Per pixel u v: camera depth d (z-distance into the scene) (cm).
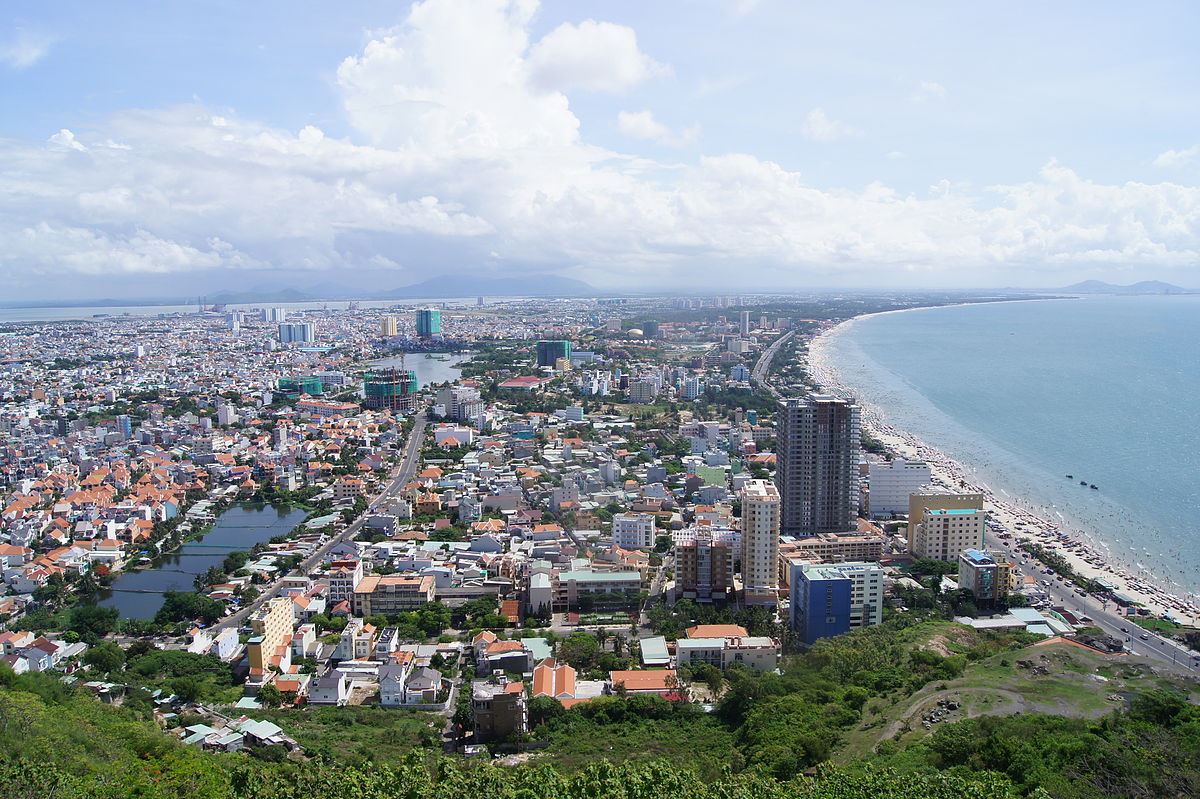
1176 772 16875
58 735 19725
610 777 17712
